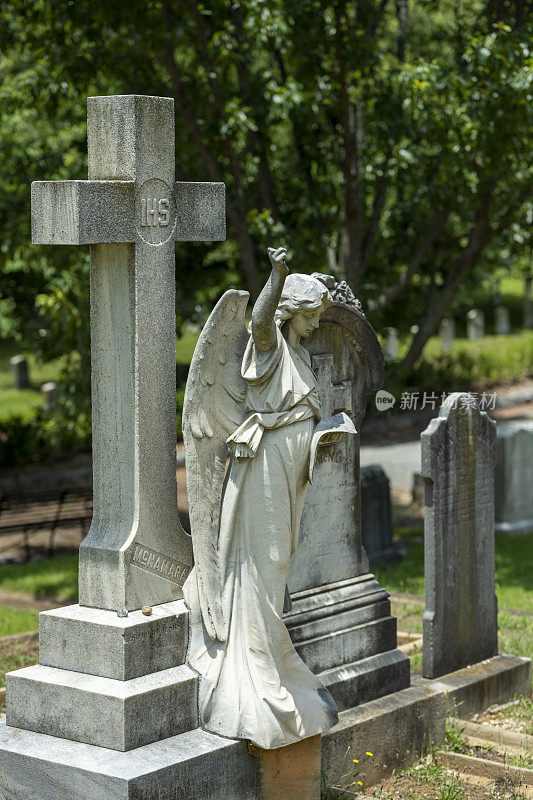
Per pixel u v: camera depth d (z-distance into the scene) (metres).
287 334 7.59
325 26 15.74
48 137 19.83
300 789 7.32
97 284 6.98
